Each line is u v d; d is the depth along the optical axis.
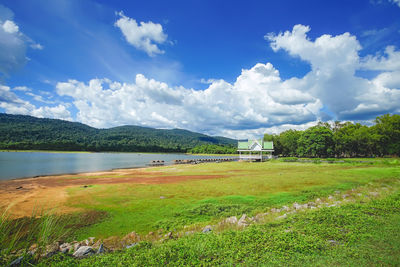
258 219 9.32
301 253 5.11
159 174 31.22
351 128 74.69
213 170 35.78
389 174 23.58
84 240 8.22
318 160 52.66
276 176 25.27
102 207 13.19
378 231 6.20
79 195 16.66
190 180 23.86
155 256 5.30
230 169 36.88
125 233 9.26
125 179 25.88
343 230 6.50
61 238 8.29
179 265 4.79
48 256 5.66
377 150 66.75
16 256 5.30
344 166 37.31
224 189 18.08
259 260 4.84
